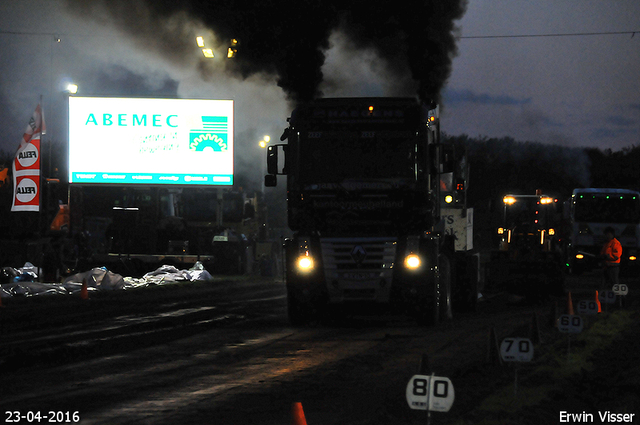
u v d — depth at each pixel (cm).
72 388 1384
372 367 1591
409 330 2238
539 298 3603
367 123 2289
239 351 1834
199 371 1558
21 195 3856
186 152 4997
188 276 4362
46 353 1795
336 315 2620
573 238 5772
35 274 4025
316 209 2275
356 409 1199
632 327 2255
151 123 4984
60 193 4997
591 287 4428
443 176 3045
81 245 4925
